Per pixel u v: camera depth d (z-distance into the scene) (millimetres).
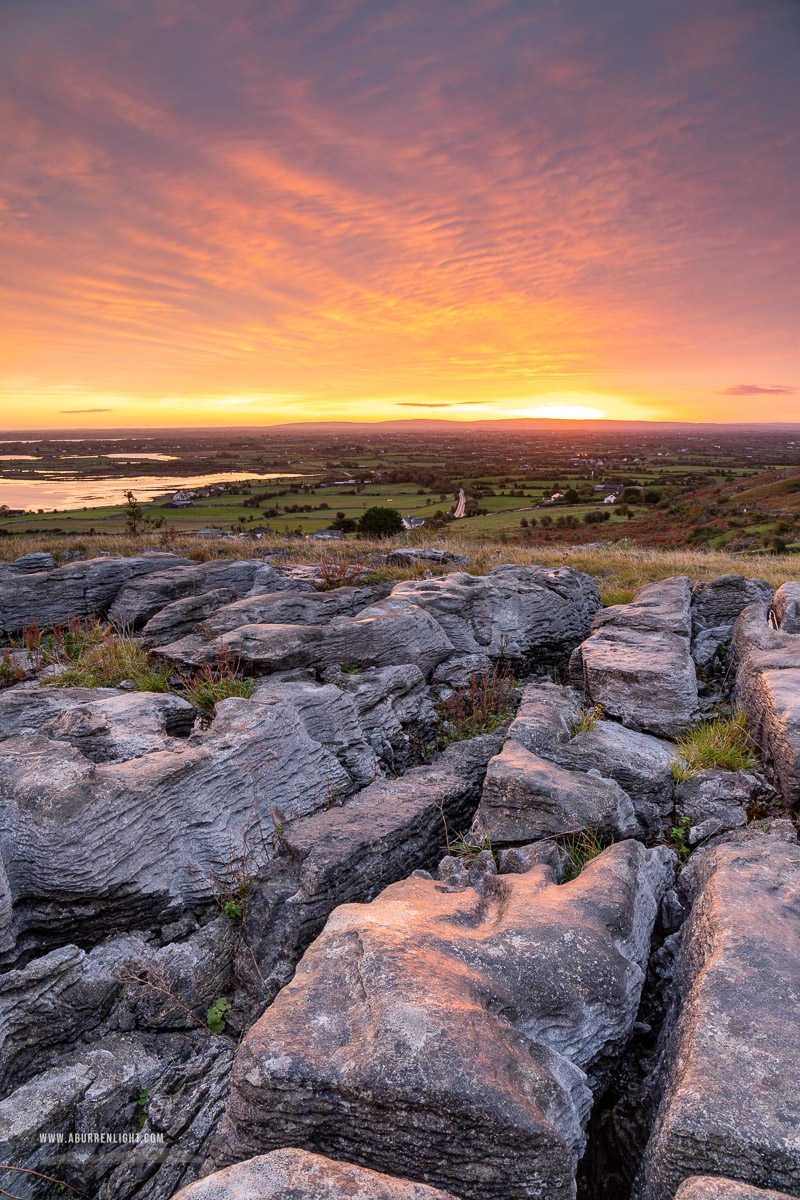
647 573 17594
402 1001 2414
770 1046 2387
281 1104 2260
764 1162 2039
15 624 10133
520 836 4633
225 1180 1951
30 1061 3426
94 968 3742
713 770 5598
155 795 4277
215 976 3885
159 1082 3273
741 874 3643
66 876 3857
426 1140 2146
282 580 11359
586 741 5738
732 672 8055
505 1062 2291
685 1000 2879
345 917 3262
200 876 4363
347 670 7500
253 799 4871
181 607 9289
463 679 8352
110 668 7730
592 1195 2715
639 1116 2844
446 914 3340
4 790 4055
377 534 32531
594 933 3146
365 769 5961
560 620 10305
